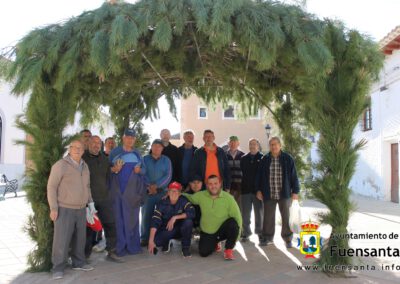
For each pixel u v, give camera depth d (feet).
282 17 15.90
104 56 14.78
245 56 18.25
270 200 21.57
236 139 24.26
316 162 17.42
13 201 46.32
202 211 19.43
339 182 16.51
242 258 19.15
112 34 14.30
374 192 51.39
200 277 16.08
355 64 16.34
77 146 16.28
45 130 16.92
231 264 18.07
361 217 33.14
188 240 19.35
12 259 18.93
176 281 15.57
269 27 15.02
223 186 21.97
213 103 28.30
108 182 18.35
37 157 16.83
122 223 19.67
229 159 24.13
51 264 16.79
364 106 16.56
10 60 16.81
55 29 16.66
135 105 28.96
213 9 14.73
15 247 21.58
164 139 23.93
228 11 14.75
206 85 25.77
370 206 42.14
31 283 15.23
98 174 17.98
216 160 21.72
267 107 25.55
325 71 15.52
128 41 14.32
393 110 45.75
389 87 46.55
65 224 15.94
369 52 16.42
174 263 18.22
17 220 31.30
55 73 16.55
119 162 19.44
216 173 21.57
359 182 56.39
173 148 23.85
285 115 25.22
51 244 16.88
